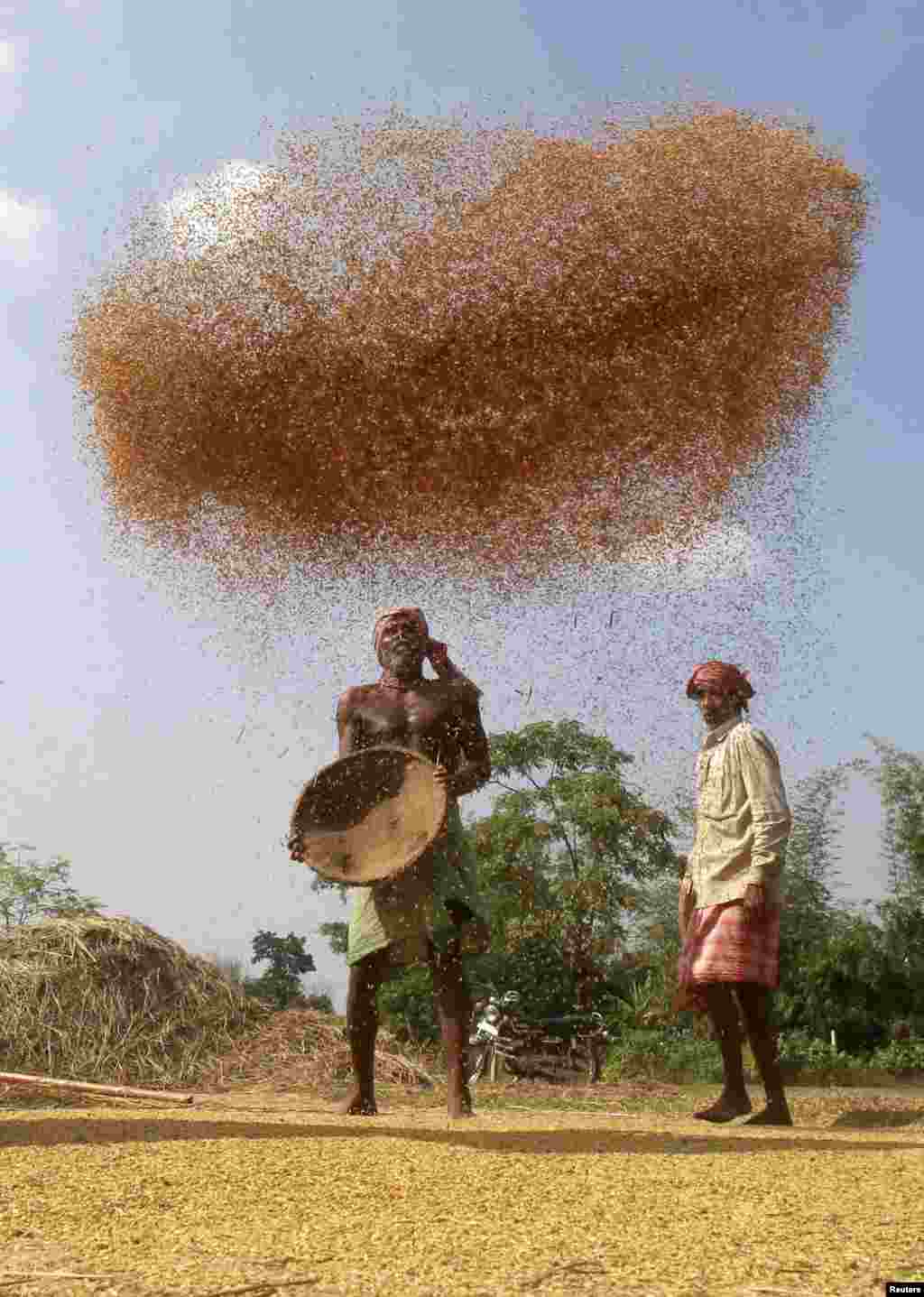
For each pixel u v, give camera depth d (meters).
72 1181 2.72
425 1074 8.07
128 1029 7.92
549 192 4.13
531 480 4.14
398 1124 4.11
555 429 4.11
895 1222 2.35
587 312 3.97
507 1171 2.96
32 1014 7.74
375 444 4.14
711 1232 2.27
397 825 4.48
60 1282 1.93
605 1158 3.22
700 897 5.29
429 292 4.01
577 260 4.00
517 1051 13.94
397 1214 2.42
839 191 4.24
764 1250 2.12
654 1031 15.12
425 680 4.88
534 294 3.98
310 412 4.11
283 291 4.12
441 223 4.16
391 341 4.01
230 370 4.09
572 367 4.04
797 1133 4.16
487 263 4.01
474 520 4.15
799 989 17.97
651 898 16.78
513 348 4.04
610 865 14.56
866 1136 4.08
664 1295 1.85
